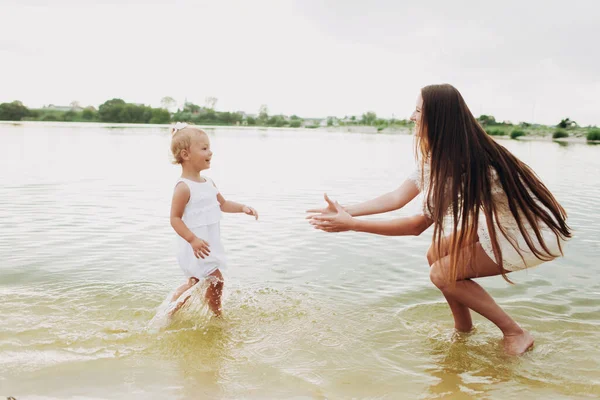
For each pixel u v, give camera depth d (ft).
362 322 10.28
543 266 13.94
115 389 7.43
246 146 61.11
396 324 10.21
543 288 12.33
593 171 36.76
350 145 69.41
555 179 31.94
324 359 8.66
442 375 8.23
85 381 7.64
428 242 16.31
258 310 10.75
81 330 9.50
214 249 11.69
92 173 30.99
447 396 7.55
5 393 7.20
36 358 8.34
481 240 9.57
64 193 23.53
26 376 7.73
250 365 8.36
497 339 9.70
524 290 12.21
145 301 11.04
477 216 9.21
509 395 7.64
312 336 9.57
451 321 10.46
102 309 10.53
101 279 12.27
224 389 7.54
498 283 12.70
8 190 23.95
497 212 9.30
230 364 8.39
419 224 10.20
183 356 8.64
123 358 8.48
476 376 8.25
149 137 70.95
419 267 13.76
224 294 11.57
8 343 8.82
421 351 9.12
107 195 23.35
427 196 9.66
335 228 9.81
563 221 9.49
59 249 14.56
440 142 9.38
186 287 10.94
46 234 16.12
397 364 8.59
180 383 7.68
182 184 11.41
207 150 11.77
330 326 10.05
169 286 11.96
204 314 10.44
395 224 10.04
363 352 8.99
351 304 11.19
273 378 7.93
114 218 18.56
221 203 12.54
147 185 26.76
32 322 9.74
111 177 29.48
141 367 8.18
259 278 12.70
